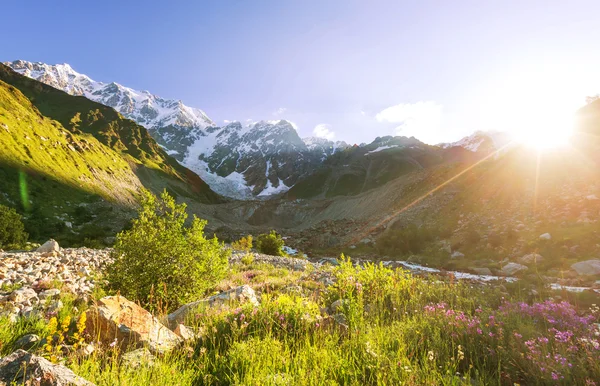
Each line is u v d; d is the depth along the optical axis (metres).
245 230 118.00
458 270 33.78
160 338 5.34
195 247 10.40
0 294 9.03
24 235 31.14
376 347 4.80
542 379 4.23
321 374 3.94
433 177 104.69
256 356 4.52
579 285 20.02
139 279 9.19
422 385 3.84
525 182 61.41
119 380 3.72
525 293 11.98
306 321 6.12
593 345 4.76
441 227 58.81
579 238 33.12
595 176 51.31
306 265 26.08
